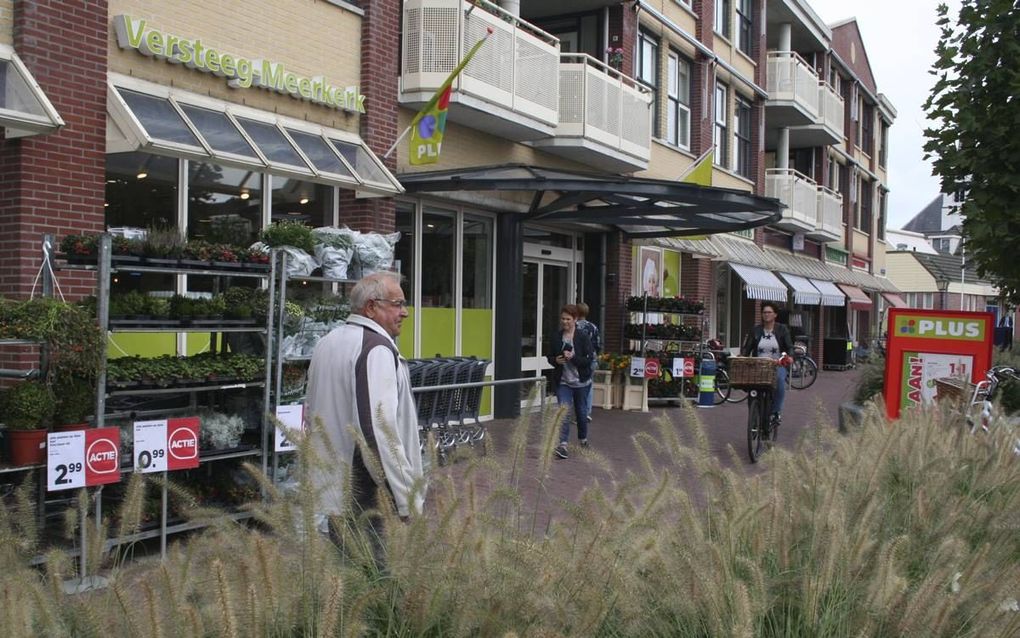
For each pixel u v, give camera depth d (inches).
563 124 572.7
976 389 310.7
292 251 276.8
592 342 433.1
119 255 225.0
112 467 208.2
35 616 96.7
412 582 108.9
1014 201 369.1
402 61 461.4
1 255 294.0
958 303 2272.4
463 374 382.6
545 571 109.7
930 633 115.5
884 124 1683.1
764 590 118.6
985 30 367.2
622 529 121.3
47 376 207.6
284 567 107.2
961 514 159.3
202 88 361.4
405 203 489.7
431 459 132.0
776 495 142.2
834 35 1290.6
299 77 400.8
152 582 99.8
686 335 673.0
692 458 152.4
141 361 234.1
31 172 293.0
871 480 163.2
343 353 156.3
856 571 128.9
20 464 201.9
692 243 810.2
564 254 668.1
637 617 113.8
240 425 254.4
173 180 357.4
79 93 307.7
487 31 421.1
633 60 687.7
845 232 1439.5
